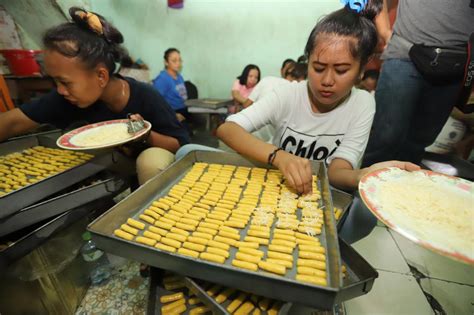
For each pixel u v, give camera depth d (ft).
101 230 2.46
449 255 1.73
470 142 8.22
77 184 3.90
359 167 5.96
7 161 4.04
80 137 3.84
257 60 14.16
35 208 2.82
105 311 3.50
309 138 4.44
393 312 3.65
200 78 15.12
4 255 2.45
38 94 8.32
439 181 2.90
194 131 13.61
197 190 3.43
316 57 3.26
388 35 6.32
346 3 3.50
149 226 2.79
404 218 2.22
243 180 3.66
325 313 2.97
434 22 5.18
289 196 3.24
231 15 13.33
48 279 3.18
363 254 4.78
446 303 3.82
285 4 12.71
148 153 4.15
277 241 2.54
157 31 14.17
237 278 1.92
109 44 4.13
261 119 4.31
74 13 3.69
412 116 6.28
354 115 4.16
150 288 2.78
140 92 4.75
